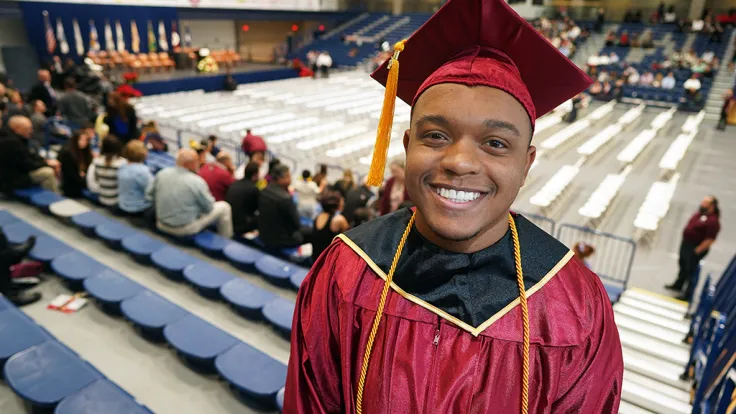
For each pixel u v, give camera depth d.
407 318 1.03
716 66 23.03
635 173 12.06
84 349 3.94
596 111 19.75
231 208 6.15
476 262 1.04
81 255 4.89
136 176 6.11
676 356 4.61
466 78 0.95
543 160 12.95
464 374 0.98
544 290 1.02
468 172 0.91
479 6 1.02
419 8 34.41
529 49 1.06
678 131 17.06
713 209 6.42
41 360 3.33
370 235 1.16
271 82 24.86
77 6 19.86
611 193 9.70
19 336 3.55
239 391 3.55
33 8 18.67
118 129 9.13
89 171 6.69
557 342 0.99
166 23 22.89
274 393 3.24
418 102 1.00
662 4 28.66
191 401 3.47
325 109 18.06
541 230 1.12
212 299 4.74
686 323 5.35
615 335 1.07
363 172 11.38
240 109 17.67
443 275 1.04
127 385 3.59
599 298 1.06
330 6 32.41
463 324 1.00
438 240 1.06
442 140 0.95
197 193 5.55
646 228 8.23
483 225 0.96
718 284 5.21
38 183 6.85
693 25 26.70
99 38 20.92
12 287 4.55
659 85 21.89
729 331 3.42
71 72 17.19
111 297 4.20
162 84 19.94
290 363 1.22
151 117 15.70
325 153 12.67
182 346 3.61
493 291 1.02
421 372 1.00
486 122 0.91
